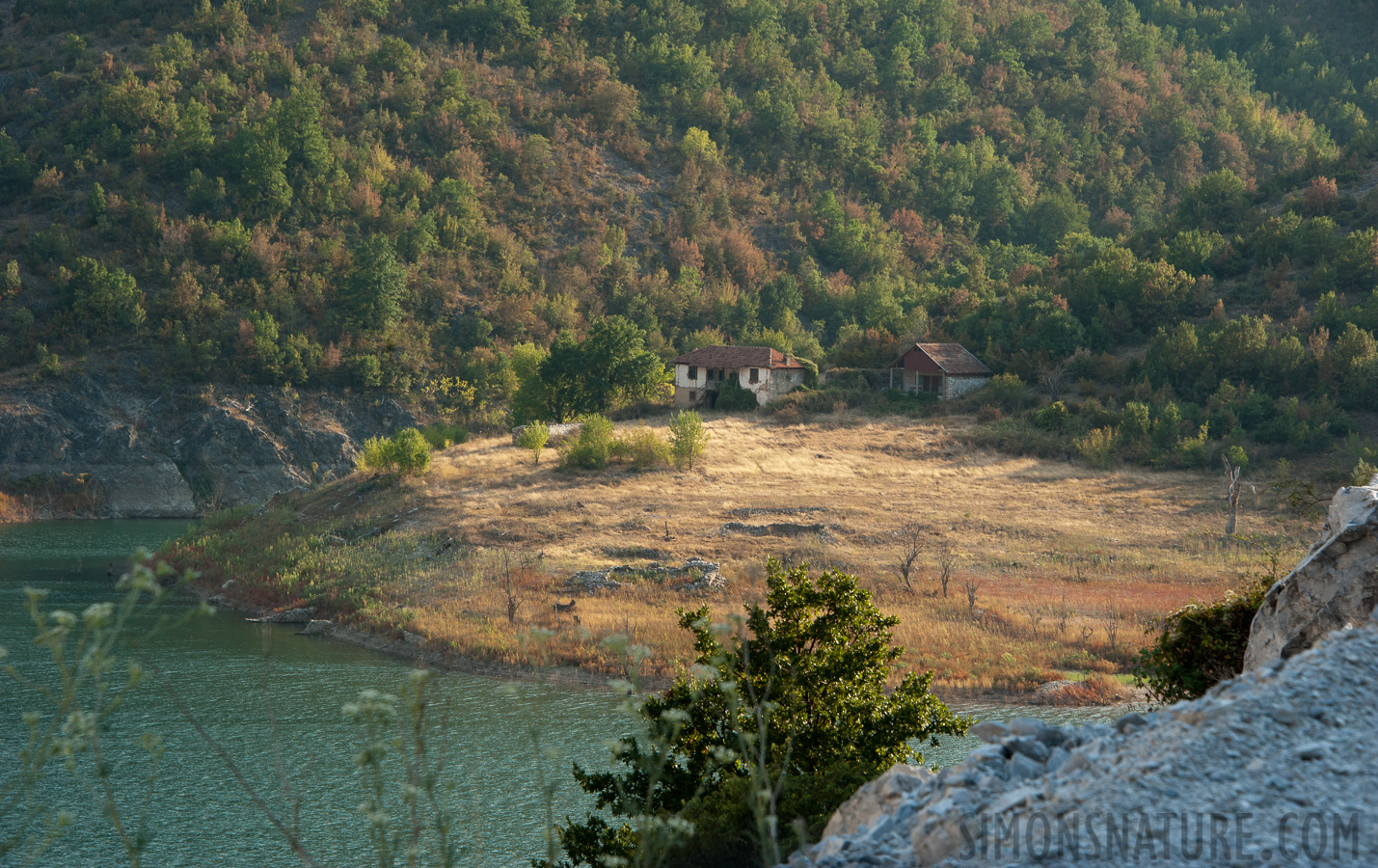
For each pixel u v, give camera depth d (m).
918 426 97.00
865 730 18.34
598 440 83.75
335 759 34.69
